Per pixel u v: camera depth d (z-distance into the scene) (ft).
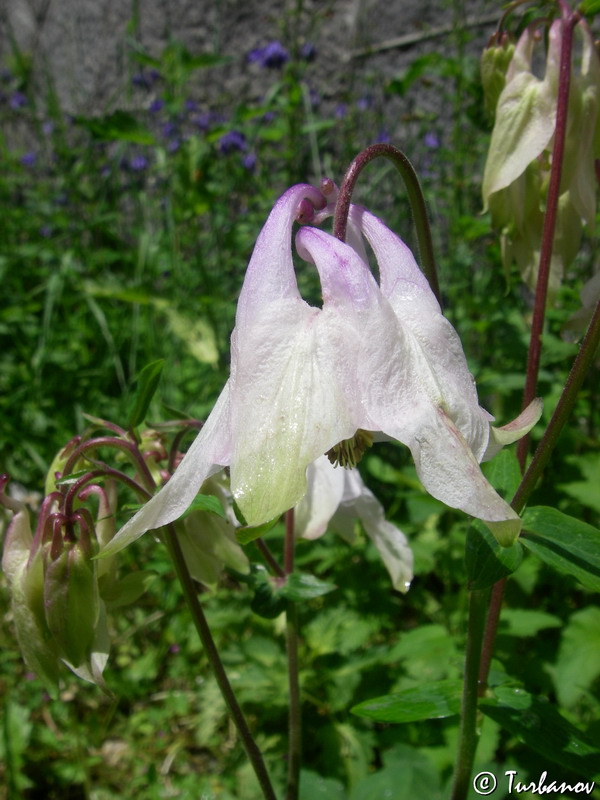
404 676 0.57
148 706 0.67
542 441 0.29
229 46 1.34
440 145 0.97
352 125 1.08
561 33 0.38
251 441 0.21
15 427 0.88
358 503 0.40
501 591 0.36
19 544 0.31
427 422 0.22
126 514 0.44
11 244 1.18
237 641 0.62
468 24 1.04
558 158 0.36
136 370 0.98
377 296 0.23
